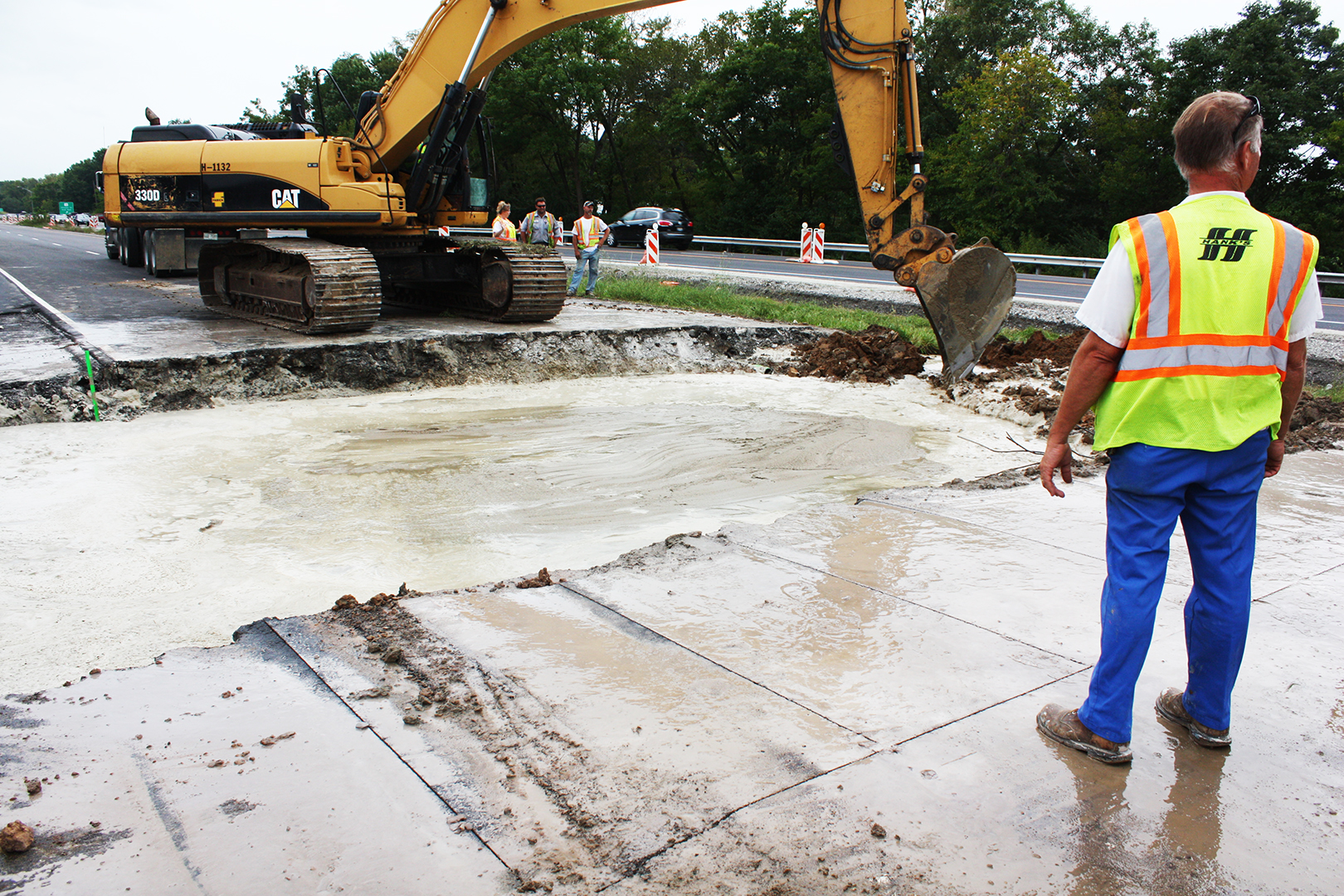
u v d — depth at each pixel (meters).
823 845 2.07
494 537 5.04
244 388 8.63
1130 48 37.09
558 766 2.38
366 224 11.02
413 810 2.19
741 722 2.61
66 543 4.78
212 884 1.91
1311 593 3.68
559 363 10.56
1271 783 2.39
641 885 1.93
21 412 7.34
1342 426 7.21
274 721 2.60
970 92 34.22
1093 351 2.36
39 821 2.10
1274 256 2.21
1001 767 2.41
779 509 5.63
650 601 3.53
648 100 49.94
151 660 3.49
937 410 8.90
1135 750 2.54
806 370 10.75
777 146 42.50
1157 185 32.94
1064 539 4.32
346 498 5.71
